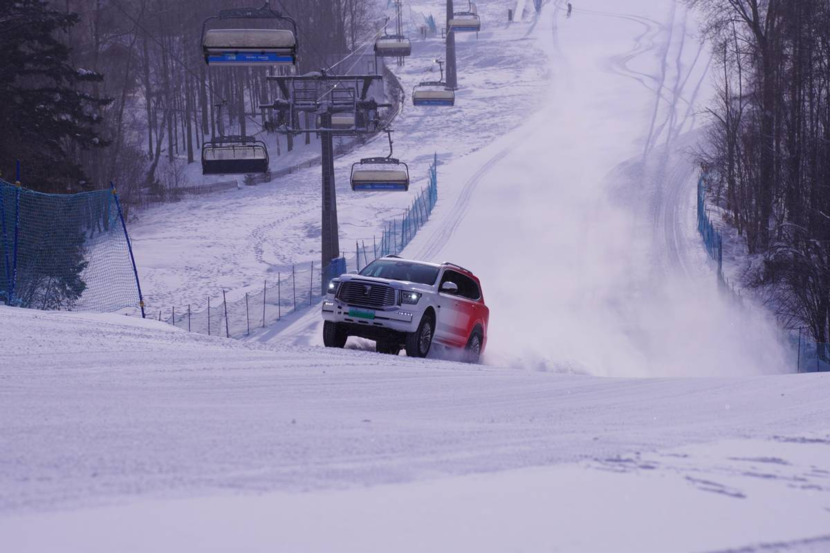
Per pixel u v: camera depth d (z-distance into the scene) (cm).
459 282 2973
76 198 4638
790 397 1130
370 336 2648
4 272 3681
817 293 6203
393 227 10581
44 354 1430
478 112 18662
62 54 8038
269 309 6731
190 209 13250
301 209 12669
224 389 1074
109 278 5953
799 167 7669
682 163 12975
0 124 7244
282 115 6475
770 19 8550
